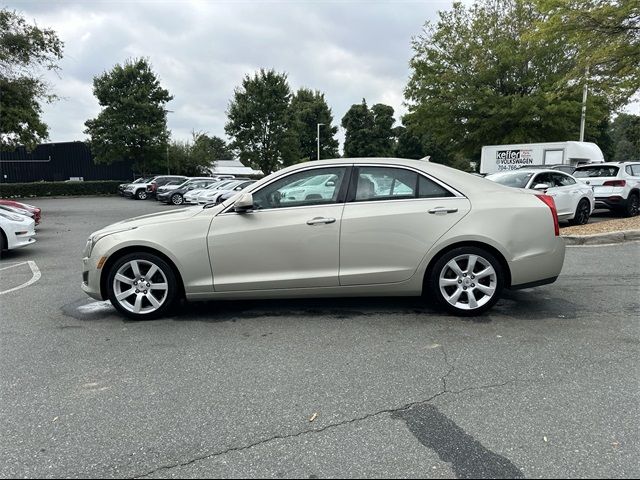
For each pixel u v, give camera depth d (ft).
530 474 7.96
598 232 31.94
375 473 8.04
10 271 26.48
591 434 9.08
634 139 201.77
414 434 9.18
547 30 39.27
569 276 21.71
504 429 9.29
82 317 16.89
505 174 38.63
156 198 108.88
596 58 38.17
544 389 10.90
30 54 68.03
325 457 8.50
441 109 78.89
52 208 84.69
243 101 116.98
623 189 41.86
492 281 15.90
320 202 15.96
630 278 21.21
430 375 11.71
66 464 8.41
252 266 15.79
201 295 15.94
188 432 9.36
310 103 201.16
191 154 165.78
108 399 10.71
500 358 12.66
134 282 16.21
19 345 14.11
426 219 15.61
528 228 15.81
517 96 72.90
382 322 15.67
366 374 11.81
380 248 15.64
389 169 16.21
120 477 8.05
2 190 121.49
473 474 7.98
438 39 78.89
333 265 15.72
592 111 73.87
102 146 129.80
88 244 16.57
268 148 118.42
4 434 9.35
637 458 8.33
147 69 128.47
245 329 15.21
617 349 13.19
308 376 11.73
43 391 11.12
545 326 15.10
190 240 15.69
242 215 15.84
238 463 8.38
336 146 208.13
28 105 70.38
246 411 10.11
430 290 16.07
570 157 62.49
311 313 16.75
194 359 12.89
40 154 158.10
